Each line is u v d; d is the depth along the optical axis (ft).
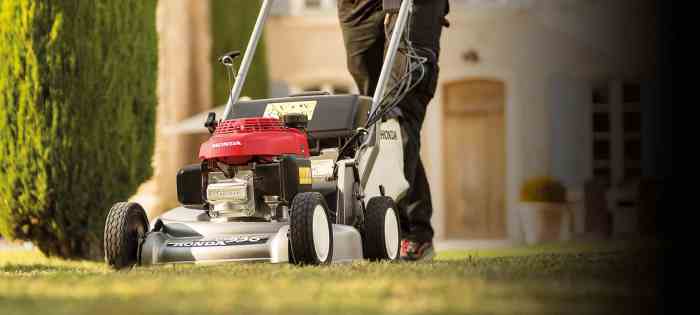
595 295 21.04
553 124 113.19
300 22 116.26
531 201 102.32
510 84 113.50
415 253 42.80
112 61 57.52
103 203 57.41
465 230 115.34
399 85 40.52
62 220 56.65
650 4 108.78
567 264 29.45
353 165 35.09
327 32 116.57
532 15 113.39
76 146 56.08
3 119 55.77
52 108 55.62
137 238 32.19
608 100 112.78
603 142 112.78
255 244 30.94
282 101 36.81
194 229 32.04
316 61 116.57
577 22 112.57
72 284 23.95
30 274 30.22
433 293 21.04
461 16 113.60
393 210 36.32
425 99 41.47
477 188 115.24
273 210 31.99
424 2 40.96
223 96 102.63
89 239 57.36
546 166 113.09
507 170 113.39
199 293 21.40
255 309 18.54
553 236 101.81
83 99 56.24
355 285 22.66
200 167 32.91
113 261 31.55
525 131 113.39
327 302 19.61
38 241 57.82
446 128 115.34
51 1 55.36
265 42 105.40
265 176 31.45
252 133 31.94
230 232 31.71
